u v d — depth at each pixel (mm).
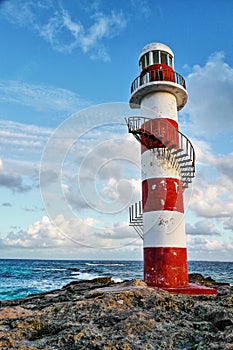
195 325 5848
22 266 70000
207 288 11125
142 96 13852
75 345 4969
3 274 44625
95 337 5184
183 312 6859
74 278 38562
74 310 6867
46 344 5137
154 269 11656
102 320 6141
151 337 5273
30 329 5832
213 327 5727
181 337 5258
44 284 31719
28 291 26250
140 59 14641
